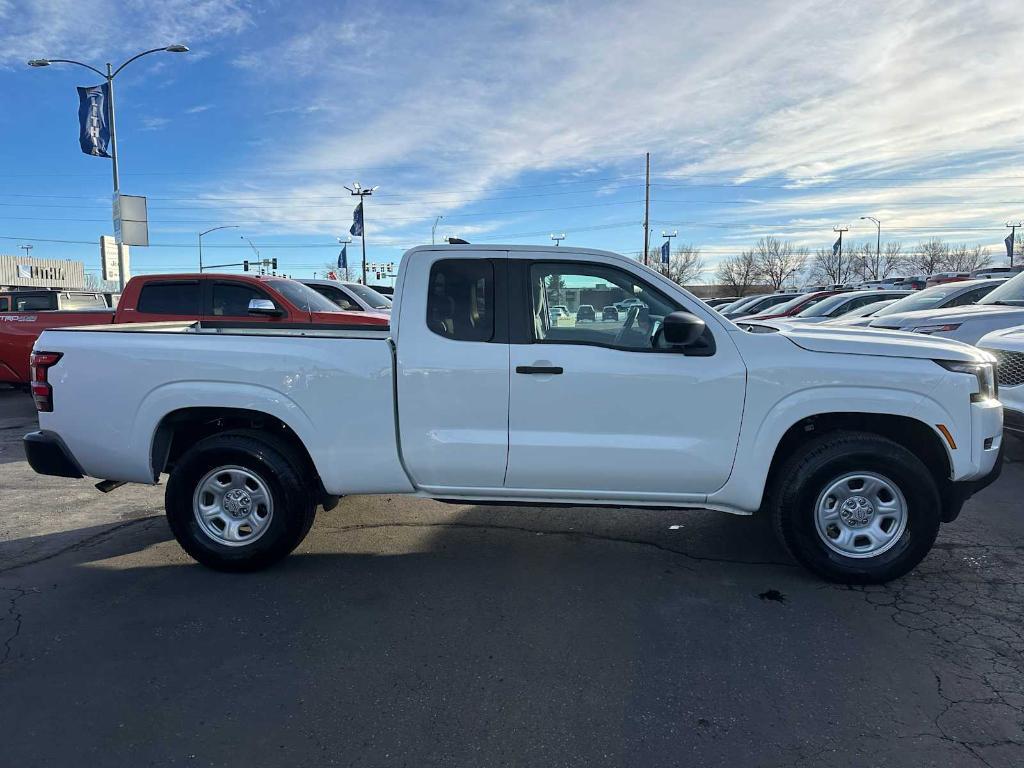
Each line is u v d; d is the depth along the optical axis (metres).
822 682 2.85
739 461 3.70
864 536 3.74
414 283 3.85
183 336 3.95
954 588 3.72
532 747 2.46
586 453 3.73
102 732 2.55
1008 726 2.54
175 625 3.38
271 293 8.57
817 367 3.60
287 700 2.76
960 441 3.59
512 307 3.80
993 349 6.04
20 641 3.22
